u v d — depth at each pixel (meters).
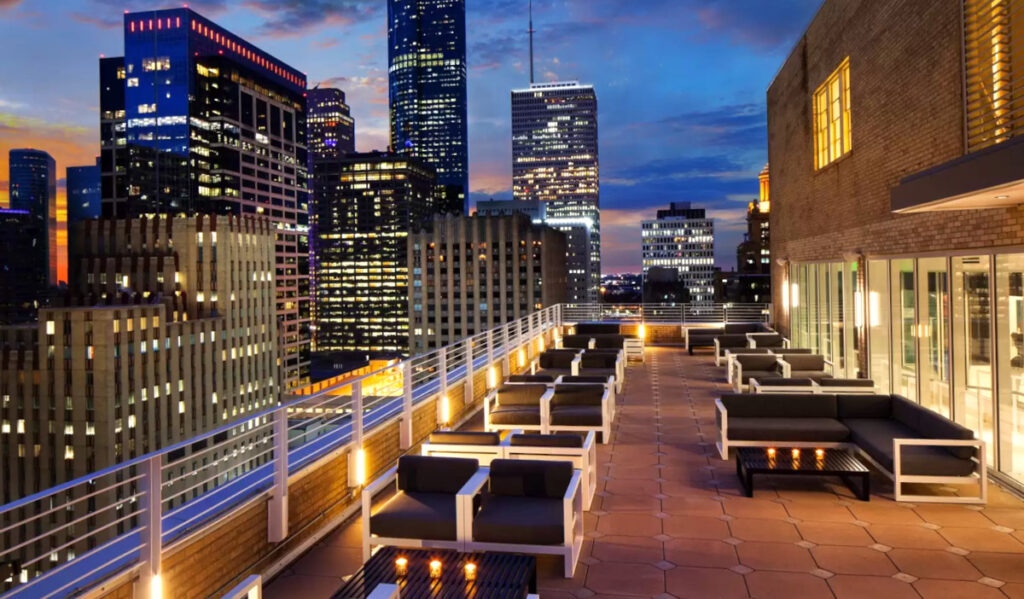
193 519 4.95
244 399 127.44
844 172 14.23
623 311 26.12
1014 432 7.93
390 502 6.11
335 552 6.27
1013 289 7.92
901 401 9.09
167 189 160.62
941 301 9.91
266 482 5.99
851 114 13.54
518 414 10.02
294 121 190.75
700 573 5.73
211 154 166.50
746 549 6.23
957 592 5.34
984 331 8.66
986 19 8.24
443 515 5.76
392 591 4.20
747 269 142.50
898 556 6.03
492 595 4.40
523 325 18.91
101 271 121.12
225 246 122.38
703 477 8.47
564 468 6.12
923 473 7.43
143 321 99.81
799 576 5.65
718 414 9.72
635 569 5.83
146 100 166.50
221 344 120.19
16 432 94.81
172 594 4.73
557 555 6.15
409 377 9.00
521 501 6.07
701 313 25.55
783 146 20.73
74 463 93.44
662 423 11.57
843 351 14.97
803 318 18.81
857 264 13.39
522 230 151.75
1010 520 6.87
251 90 172.50
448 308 155.25
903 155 10.69
